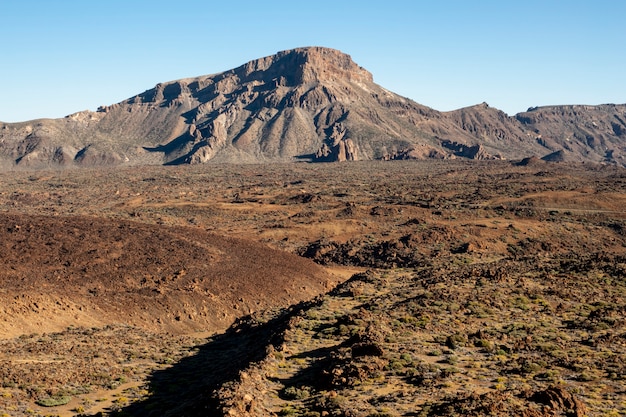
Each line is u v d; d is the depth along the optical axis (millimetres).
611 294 61406
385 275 85250
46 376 47062
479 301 59000
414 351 44719
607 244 126500
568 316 54438
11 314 60750
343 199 196375
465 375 39406
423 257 110938
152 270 78562
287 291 82750
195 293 74625
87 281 72312
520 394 34719
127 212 177000
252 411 35062
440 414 32375
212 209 177375
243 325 67250
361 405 34906
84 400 44000
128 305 69312
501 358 42812
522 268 76500
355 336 48188
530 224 134375
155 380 49344
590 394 35062
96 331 62094
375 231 139125
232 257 89250
